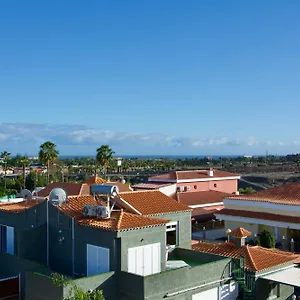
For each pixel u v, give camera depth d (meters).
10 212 32.97
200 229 55.66
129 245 25.47
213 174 79.38
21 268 28.70
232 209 52.59
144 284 23.58
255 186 138.38
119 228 25.00
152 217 30.64
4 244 33.59
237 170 178.12
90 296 22.25
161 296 24.33
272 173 162.88
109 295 24.58
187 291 25.58
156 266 26.88
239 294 28.66
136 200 32.59
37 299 24.81
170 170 189.12
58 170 133.88
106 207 27.20
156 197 34.22
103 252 25.86
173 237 32.34
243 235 30.97
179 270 25.25
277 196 51.91
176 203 33.88
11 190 96.81
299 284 26.41
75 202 30.98
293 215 46.53
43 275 24.75
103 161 108.50
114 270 25.05
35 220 30.75
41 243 29.67
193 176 75.25
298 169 179.12
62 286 23.06
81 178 145.50
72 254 27.84
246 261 28.89
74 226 27.81
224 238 54.50
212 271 27.05
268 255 30.19
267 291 28.77
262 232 45.00
